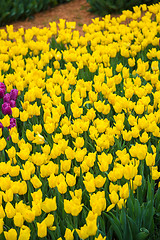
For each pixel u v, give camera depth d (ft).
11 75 16.46
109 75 16.62
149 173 11.50
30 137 11.25
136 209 9.40
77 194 8.54
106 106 12.63
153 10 24.44
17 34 23.50
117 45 19.99
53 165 9.28
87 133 13.12
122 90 15.98
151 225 9.73
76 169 10.23
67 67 17.43
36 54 21.22
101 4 32.40
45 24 33.19
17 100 16.25
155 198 10.38
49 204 8.05
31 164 9.53
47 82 16.10
